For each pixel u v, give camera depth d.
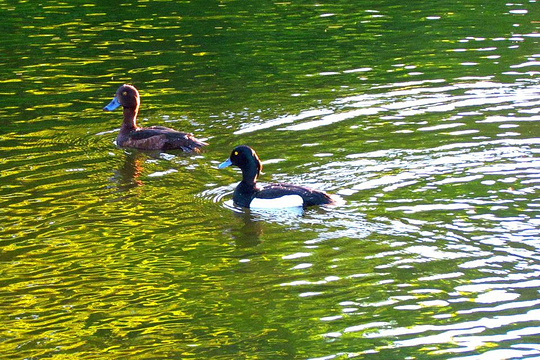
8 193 16.98
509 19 31.55
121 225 15.42
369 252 14.02
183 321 12.19
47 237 14.98
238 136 20.20
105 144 20.12
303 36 29.80
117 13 33.66
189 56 27.53
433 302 12.40
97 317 12.36
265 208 15.98
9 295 13.02
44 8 34.62
